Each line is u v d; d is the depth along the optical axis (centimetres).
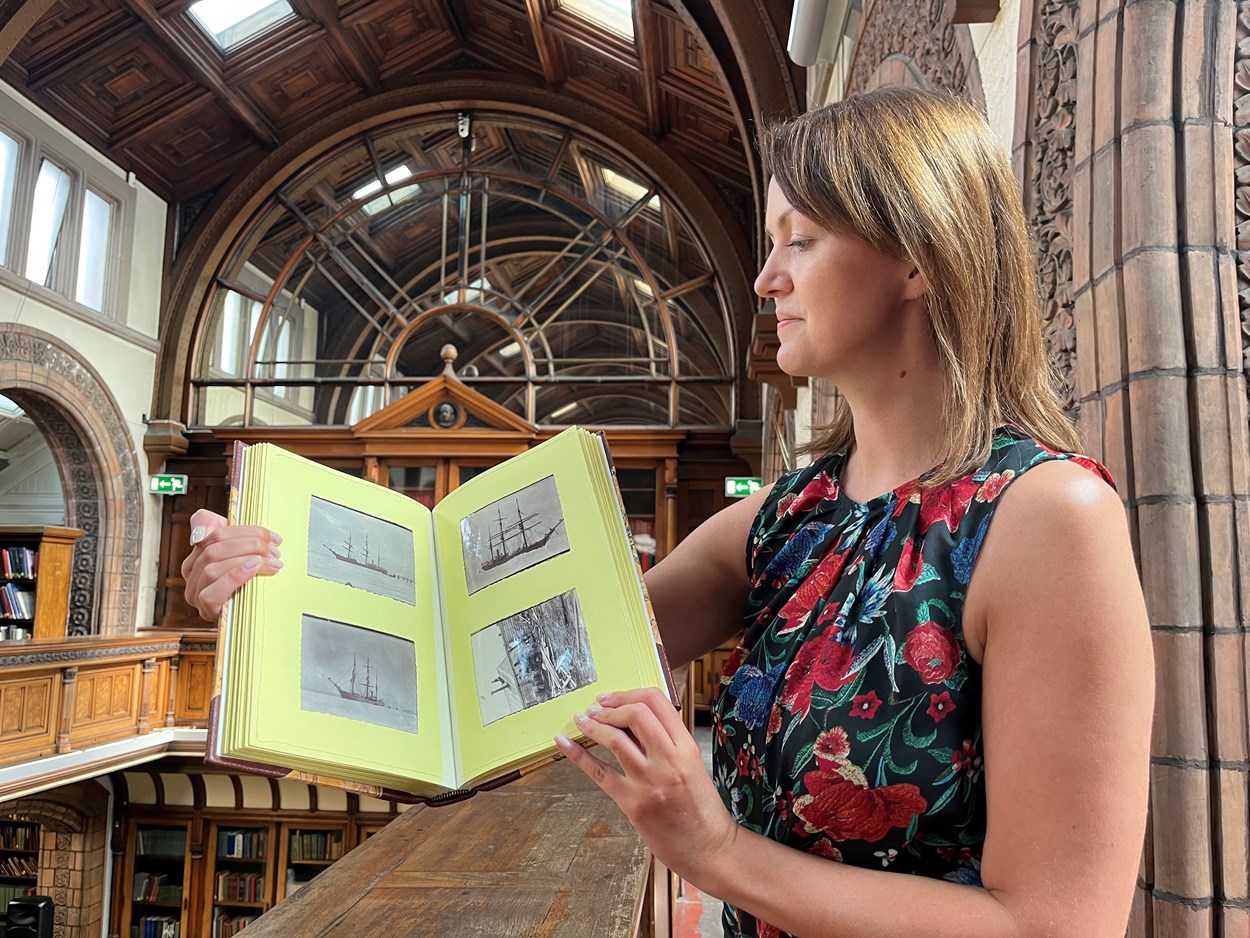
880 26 290
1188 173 117
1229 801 106
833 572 72
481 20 1159
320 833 1062
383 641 76
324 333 1230
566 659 73
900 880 57
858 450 79
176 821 1072
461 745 72
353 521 84
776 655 73
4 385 948
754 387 1143
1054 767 53
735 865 57
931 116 70
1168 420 113
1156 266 116
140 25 981
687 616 91
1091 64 130
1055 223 146
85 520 1111
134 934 1080
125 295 1139
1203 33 119
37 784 766
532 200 1239
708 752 739
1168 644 110
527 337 1198
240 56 1085
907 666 63
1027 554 58
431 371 1214
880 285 69
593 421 1195
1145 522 114
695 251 1199
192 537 76
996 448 66
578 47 1089
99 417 1093
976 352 66
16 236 974
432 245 1238
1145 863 111
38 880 1059
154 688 955
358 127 1228
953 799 61
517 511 85
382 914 89
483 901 93
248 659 67
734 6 597
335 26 1088
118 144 1106
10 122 955
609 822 126
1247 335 115
